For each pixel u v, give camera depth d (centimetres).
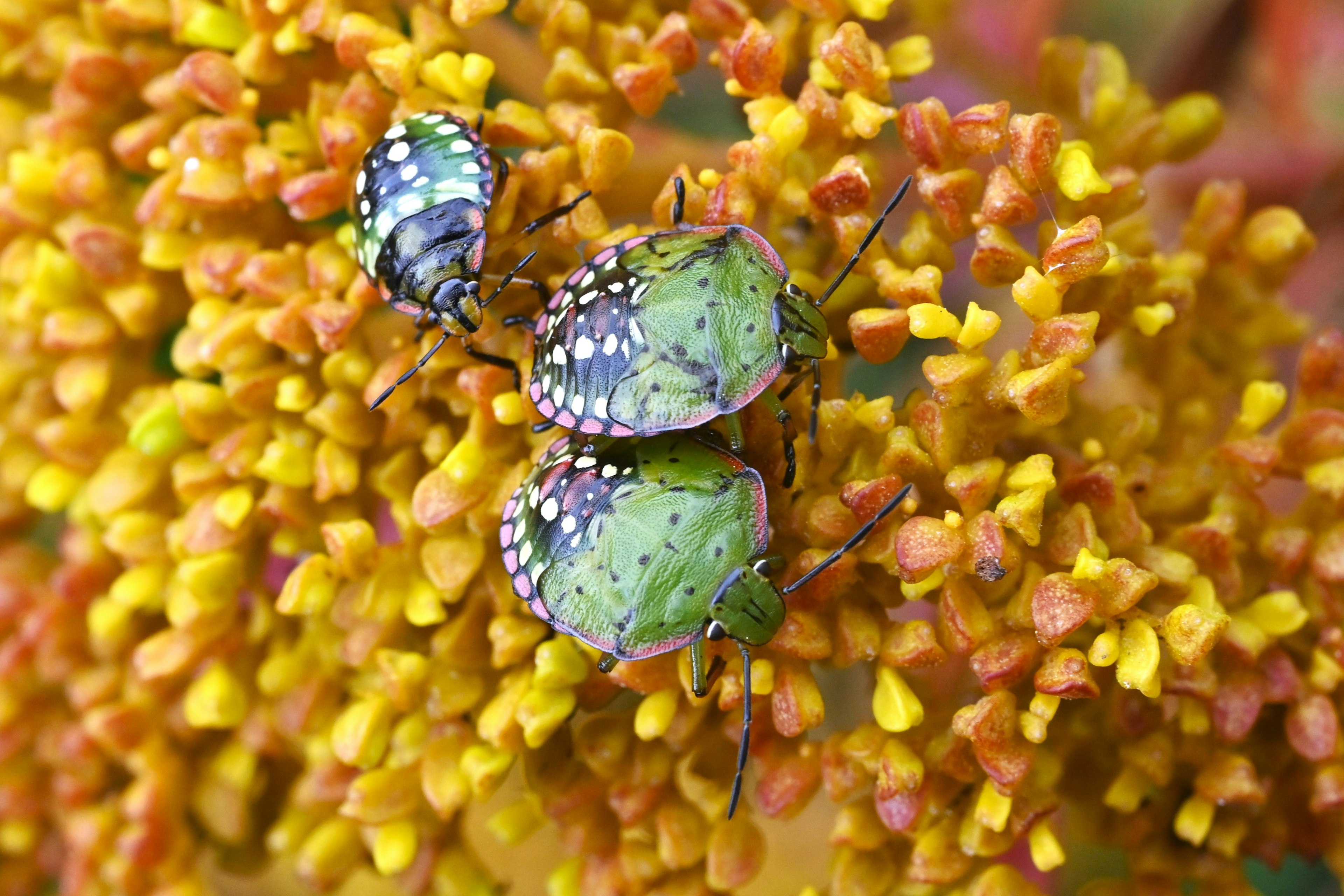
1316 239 14
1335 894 15
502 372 13
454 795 13
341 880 13
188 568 13
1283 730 13
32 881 14
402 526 13
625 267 12
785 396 12
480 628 13
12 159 13
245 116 13
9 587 14
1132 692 13
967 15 14
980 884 13
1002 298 14
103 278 13
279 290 13
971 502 12
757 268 12
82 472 14
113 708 14
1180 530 13
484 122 13
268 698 13
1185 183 14
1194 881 13
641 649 12
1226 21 14
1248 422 13
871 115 12
